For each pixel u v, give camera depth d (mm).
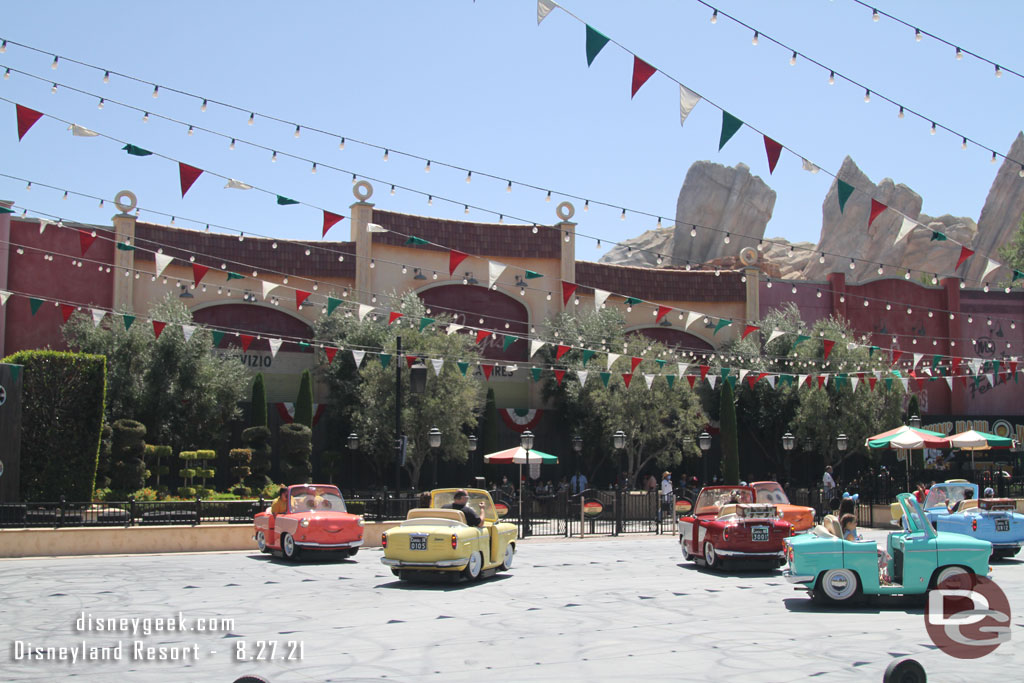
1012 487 32875
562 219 42156
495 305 41375
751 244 74312
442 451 35500
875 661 9492
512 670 9180
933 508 21359
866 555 13211
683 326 43844
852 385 34094
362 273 38875
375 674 9047
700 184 75750
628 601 14039
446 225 40750
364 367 36250
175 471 34188
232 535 23641
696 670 9109
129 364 33406
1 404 23047
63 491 25484
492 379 41062
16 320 35125
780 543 17656
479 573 16625
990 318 46906
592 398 37906
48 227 35594
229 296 37844
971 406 46250
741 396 41219
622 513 30203
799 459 41969
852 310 45438
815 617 12398
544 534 28000
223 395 35344
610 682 8609
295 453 33188
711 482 41281
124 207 20375
